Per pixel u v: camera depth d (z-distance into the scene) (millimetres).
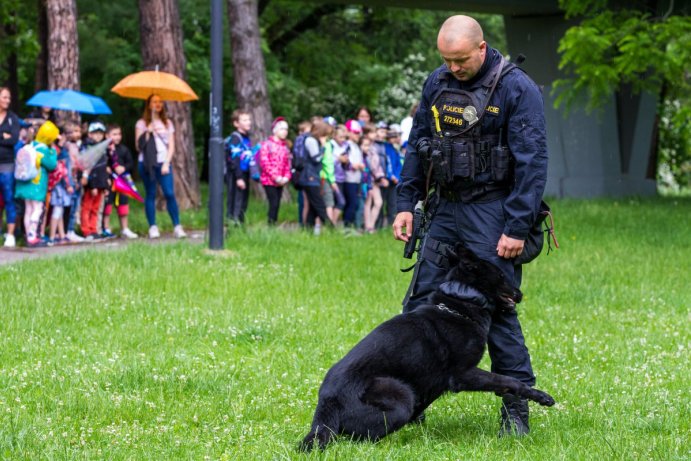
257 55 22469
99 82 29469
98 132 14562
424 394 5023
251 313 9109
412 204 5824
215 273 10852
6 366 6945
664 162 33906
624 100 26406
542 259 13461
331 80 35000
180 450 4973
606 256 13727
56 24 17156
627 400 6219
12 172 13125
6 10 23812
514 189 5328
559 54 24859
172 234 15789
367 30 35375
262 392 6379
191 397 6188
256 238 13273
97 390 6137
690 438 5355
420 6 23453
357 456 4582
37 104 15047
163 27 20047
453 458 4824
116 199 15070
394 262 12391
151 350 7621
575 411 5941
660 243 15414
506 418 5516
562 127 25500
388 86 35156
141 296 9633
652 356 7648
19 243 13633
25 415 5555
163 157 14914
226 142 15133
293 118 34844
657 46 17172
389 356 4891
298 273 11312
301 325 8641
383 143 16094
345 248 13234
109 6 27781
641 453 4902
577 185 25594
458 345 5004
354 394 4785
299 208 15945
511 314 5516
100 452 4895
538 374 7121
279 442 5074
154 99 14844
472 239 5496
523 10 24172
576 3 18906
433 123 5566
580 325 9156
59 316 8648
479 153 5410
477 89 5387
